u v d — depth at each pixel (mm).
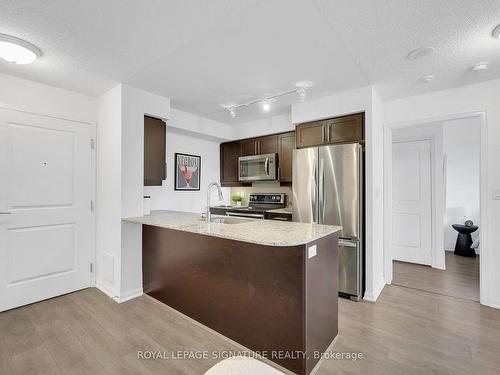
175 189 4035
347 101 2832
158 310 2434
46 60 2148
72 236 2803
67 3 1480
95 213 2965
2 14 1573
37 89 2572
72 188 2799
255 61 2182
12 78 2428
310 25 1689
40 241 2594
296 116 3225
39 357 1771
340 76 2467
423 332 2059
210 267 2104
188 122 3723
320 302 1768
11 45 1828
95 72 2373
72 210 2801
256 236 1676
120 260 2623
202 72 2389
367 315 2338
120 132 2619
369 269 2680
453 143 4648
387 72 2379
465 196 4578
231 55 2088
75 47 1958
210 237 2098
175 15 1592
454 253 4520
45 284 2629
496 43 1878
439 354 1790
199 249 2188
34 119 2551
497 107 2488
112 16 1601
